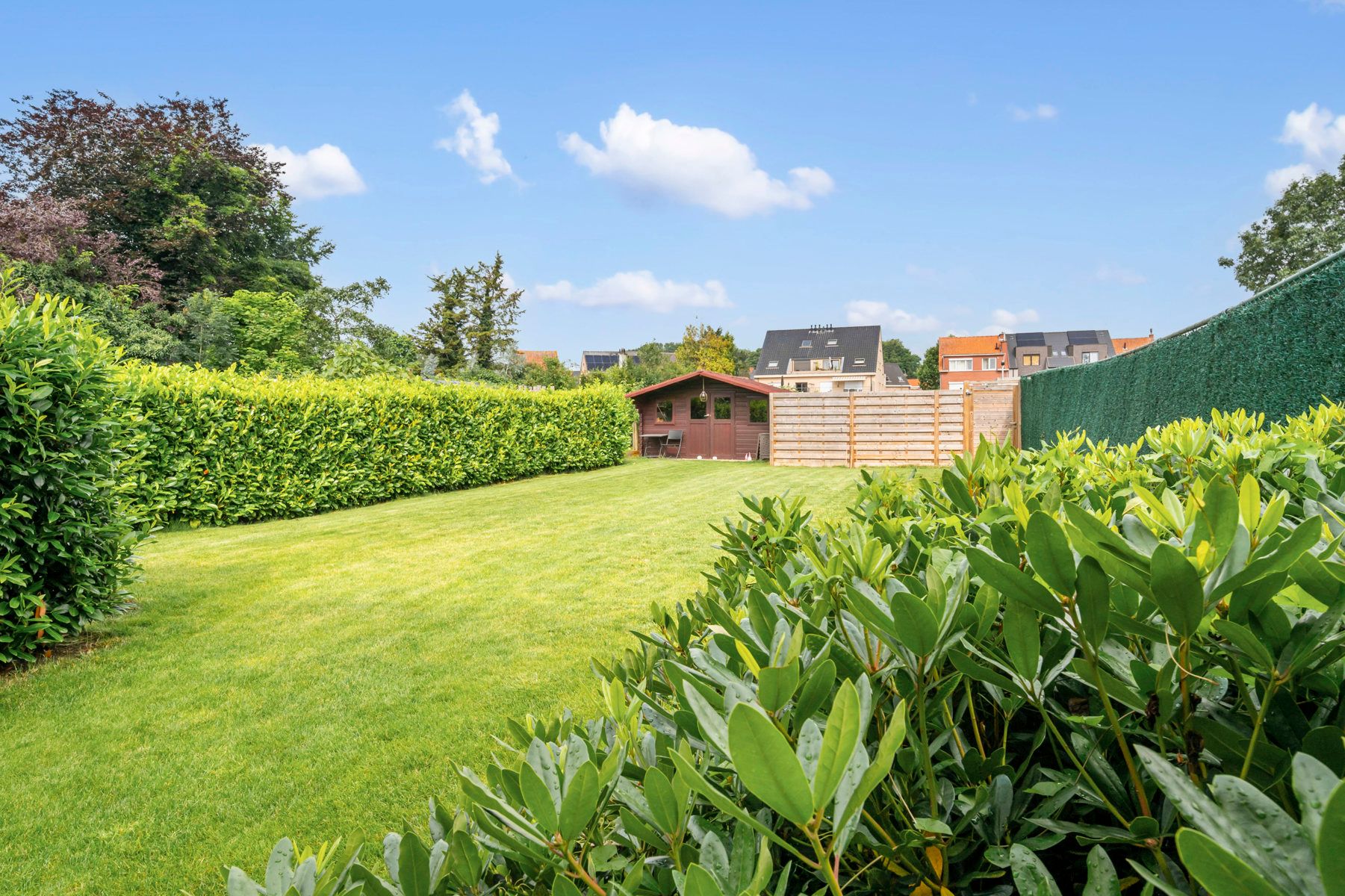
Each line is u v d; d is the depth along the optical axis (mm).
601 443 17875
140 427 7930
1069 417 12438
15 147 25609
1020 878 524
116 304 21078
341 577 6254
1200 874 309
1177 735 602
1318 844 300
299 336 25375
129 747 3320
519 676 4008
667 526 8555
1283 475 1583
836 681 754
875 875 657
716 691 767
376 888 664
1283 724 577
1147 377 7996
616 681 888
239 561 6902
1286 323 4730
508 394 14734
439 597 5629
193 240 26516
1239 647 543
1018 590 574
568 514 9625
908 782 698
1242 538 537
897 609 595
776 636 779
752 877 529
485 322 30422
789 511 1699
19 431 4160
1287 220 29500
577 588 5789
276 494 9453
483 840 746
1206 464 1870
